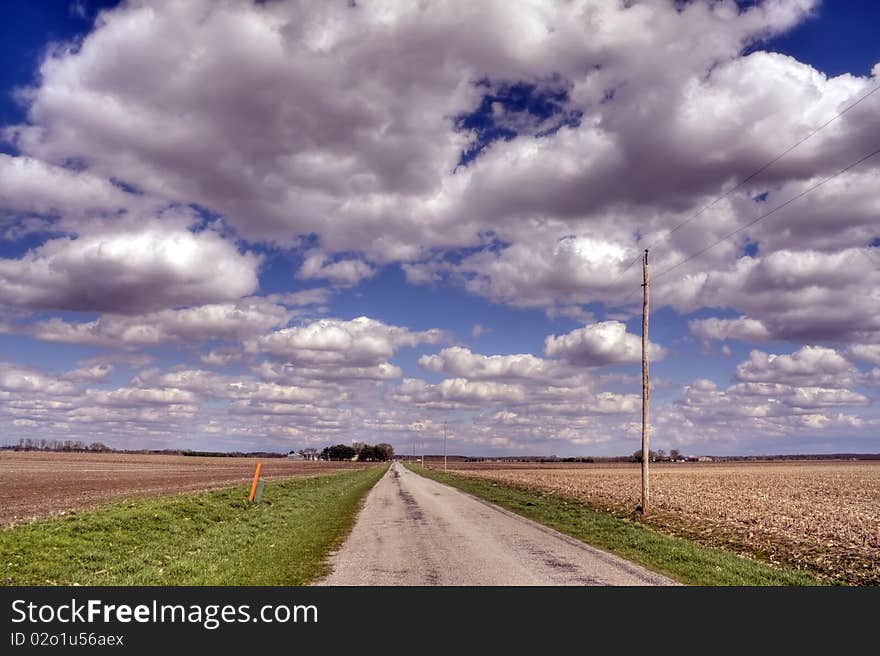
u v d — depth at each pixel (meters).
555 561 14.19
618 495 41.66
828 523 25.09
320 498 35.41
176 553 14.77
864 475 86.94
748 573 13.51
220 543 16.55
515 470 126.56
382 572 12.62
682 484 59.66
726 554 16.53
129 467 99.12
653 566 13.84
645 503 29.33
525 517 25.12
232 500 29.64
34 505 29.61
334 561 13.93
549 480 69.44
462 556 14.74
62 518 20.39
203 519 22.44
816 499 39.16
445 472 105.31
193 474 77.56
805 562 16.45
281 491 38.88
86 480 54.88
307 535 18.52
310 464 178.50
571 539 18.25
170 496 32.97
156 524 19.64
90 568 13.02
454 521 23.00
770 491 48.06
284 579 11.92
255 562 13.68
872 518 27.22
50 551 14.23
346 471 104.56
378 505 30.67
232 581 11.66
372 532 19.34
